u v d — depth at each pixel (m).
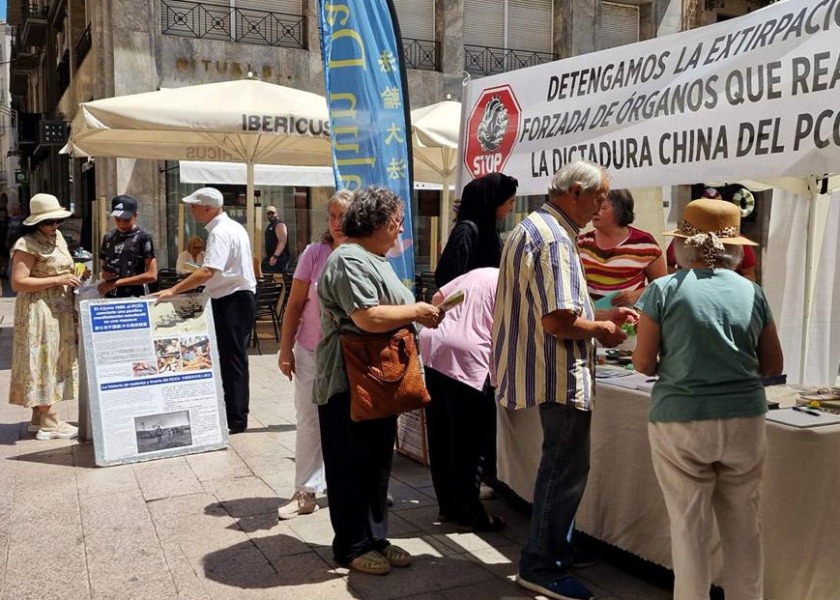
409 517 4.15
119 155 9.14
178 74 12.73
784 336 5.55
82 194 16.00
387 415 3.17
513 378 3.08
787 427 2.72
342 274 3.11
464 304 3.89
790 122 3.12
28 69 27.25
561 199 3.05
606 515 3.49
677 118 3.65
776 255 5.57
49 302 5.44
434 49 14.63
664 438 2.65
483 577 3.40
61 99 18.72
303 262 4.06
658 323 2.68
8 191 37.94
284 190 13.59
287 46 13.55
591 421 3.38
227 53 12.98
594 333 2.94
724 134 3.40
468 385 3.81
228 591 3.24
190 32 12.90
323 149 9.84
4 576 3.37
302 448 4.11
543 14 15.62
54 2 18.75
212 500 4.32
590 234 4.69
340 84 4.61
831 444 2.68
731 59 3.40
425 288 10.89
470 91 5.19
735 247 2.67
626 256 4.55
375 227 3.21
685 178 3.62
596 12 15.65
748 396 2.55
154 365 5.15
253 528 3.92
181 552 3.63
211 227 5.55
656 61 3.81
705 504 2.61
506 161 4.81
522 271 2.99
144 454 5.02
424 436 5.07
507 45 15.35
